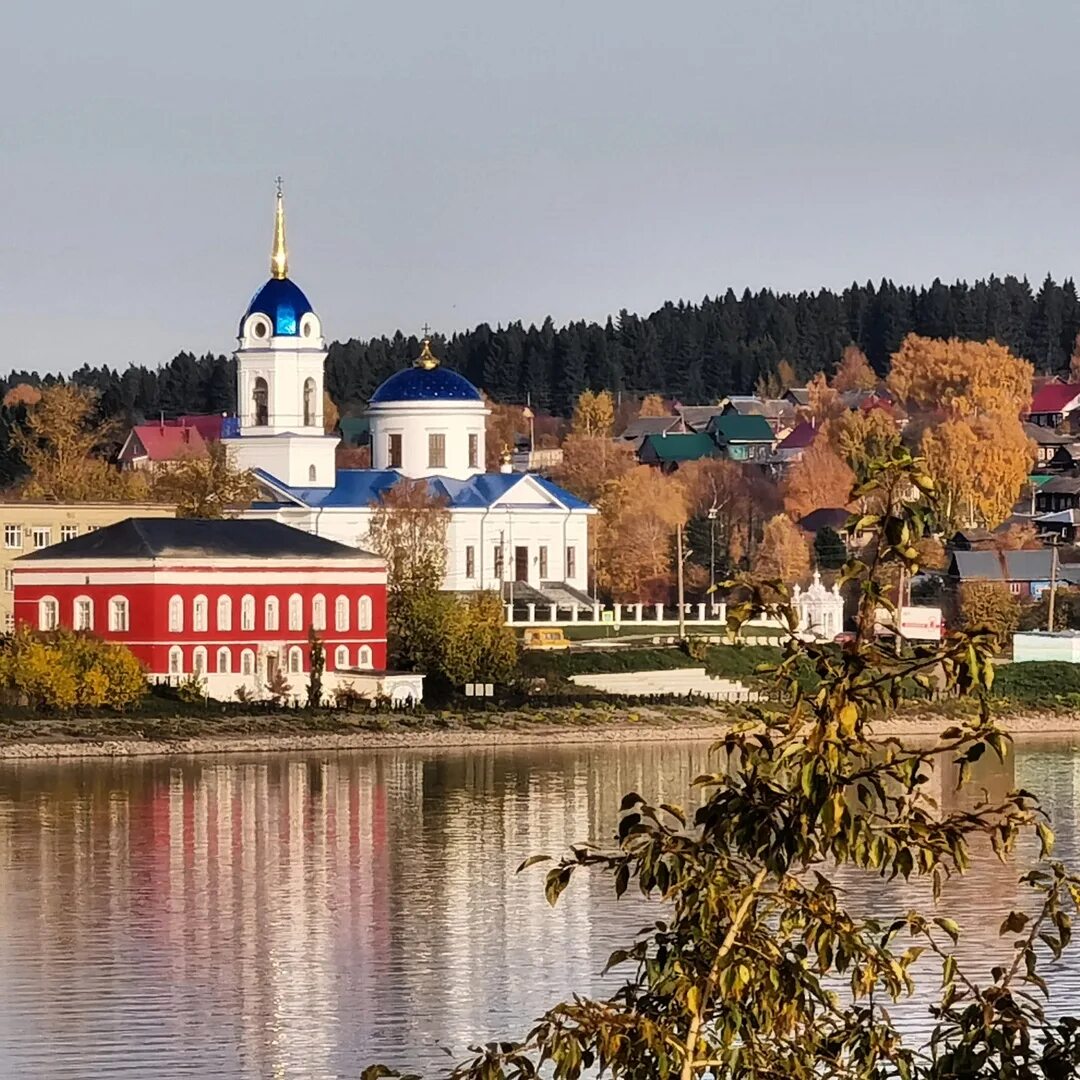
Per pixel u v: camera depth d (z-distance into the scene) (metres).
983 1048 93.62
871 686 85.81
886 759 90.88
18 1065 186.38
